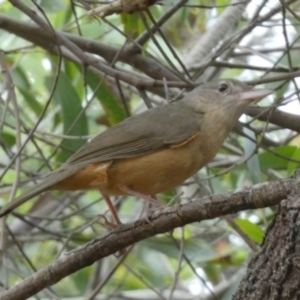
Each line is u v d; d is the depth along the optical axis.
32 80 14.88
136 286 14.52
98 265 13.10
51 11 11.43
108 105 11.99
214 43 13.52
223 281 13.45
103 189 8.53
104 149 8.38
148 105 10.37
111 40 13.34
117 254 9.54
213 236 13.78
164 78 10.31
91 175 8.30
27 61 14.84
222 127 9.14
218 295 12.42
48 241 14.31
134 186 8.55
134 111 14.25
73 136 11.02
